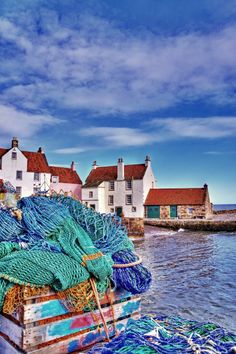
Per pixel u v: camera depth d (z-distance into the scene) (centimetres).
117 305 586
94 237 623
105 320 564
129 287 584
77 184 5834
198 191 5556
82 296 527
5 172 4828
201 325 541
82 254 545
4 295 495
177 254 2484
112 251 606
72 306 520
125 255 612
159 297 1216
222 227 4959
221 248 2875
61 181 5641
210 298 1212
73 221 615
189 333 503
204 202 5384
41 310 496
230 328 900
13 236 572
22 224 592
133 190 5559
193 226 5134
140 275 600
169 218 5472
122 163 5666
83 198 5666
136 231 3944
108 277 570
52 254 529
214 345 457
